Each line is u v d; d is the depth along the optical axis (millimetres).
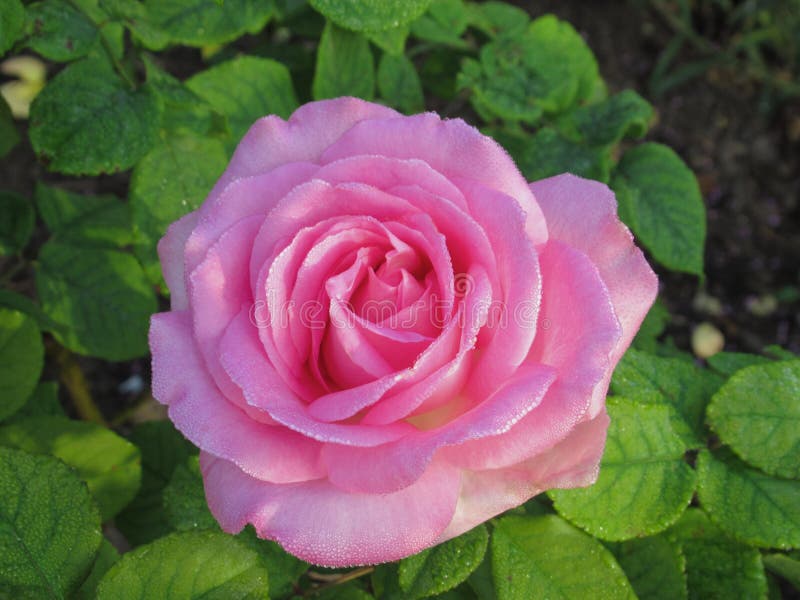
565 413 146
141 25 212
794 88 507
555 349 152
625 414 190
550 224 167
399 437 147
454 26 287
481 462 149
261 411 151
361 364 150
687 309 466
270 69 251
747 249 481
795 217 490
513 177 160
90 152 202
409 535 147
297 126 178
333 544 148
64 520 169
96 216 293
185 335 163
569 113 269
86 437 230
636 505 184
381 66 269
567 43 273
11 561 163
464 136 161
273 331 152
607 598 177
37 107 201
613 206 163
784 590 387
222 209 165
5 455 170
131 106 207
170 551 164
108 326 278
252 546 198
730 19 524
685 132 508
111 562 191
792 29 510
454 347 149
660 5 533
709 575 203
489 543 191
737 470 192
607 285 162
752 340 458
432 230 152
